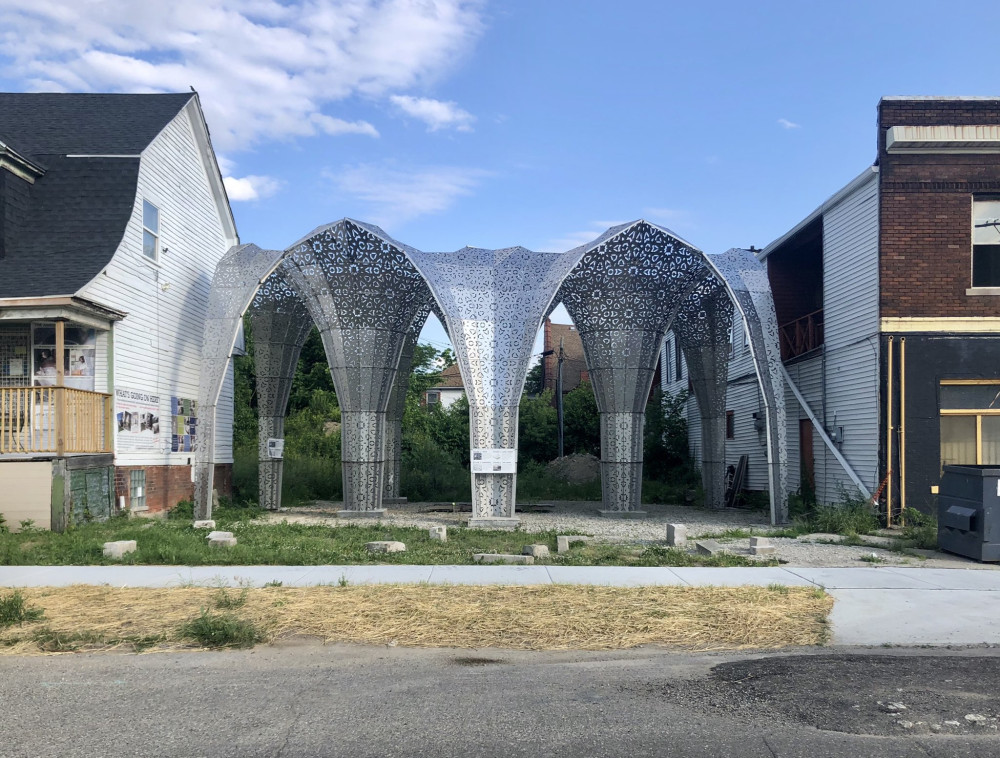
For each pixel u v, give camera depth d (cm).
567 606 873
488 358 1781
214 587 978
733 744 496
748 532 1592
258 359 2148
